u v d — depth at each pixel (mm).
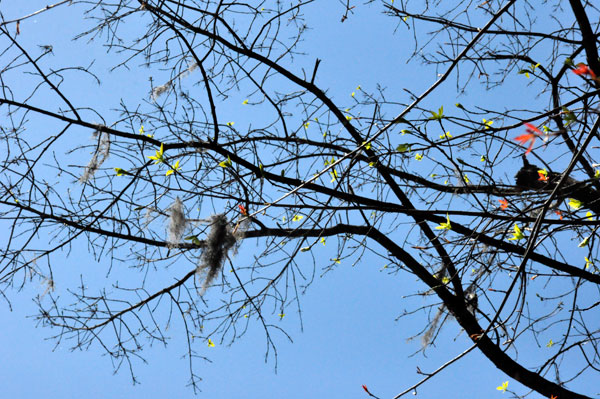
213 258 4242
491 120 4484
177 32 4480
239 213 4383
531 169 4375
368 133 4422
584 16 4410
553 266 4652
